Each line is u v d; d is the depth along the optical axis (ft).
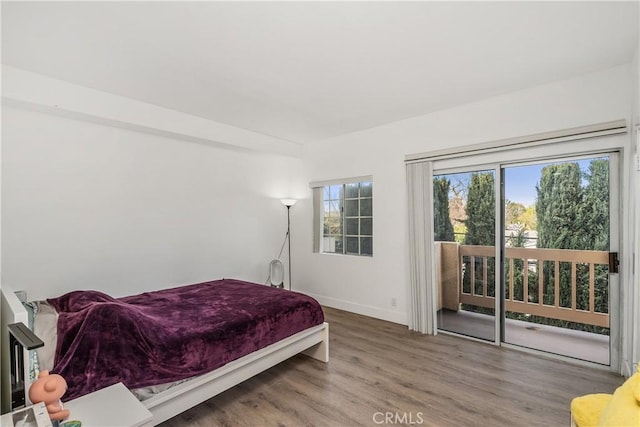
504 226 10.40
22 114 8.91
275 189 16.60
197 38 6.75
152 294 9.78
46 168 9.33
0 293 5.88
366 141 13.88
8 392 5.20
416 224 11.88
